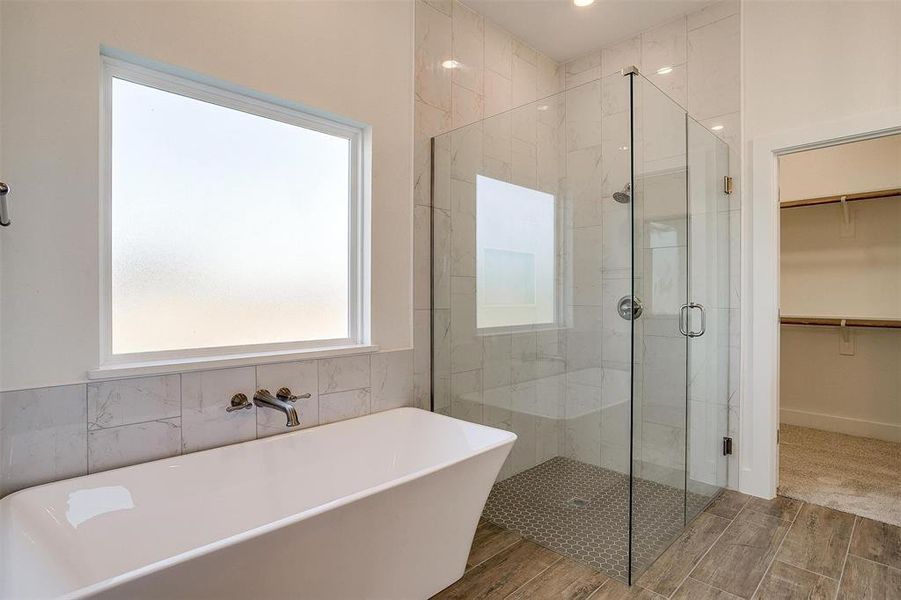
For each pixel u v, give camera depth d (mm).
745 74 2564
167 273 1767
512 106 2994
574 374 2238
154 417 1626
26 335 1393
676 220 2271
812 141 2344
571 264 2236
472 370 2545
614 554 1931
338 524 1349
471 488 1771
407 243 2469
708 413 2555
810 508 2430
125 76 1644
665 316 2203
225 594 1142
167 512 1560
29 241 1396
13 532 1214
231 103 1909
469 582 1823
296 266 2143
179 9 1680
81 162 1487
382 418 2219
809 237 3855
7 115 1354
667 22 2838
